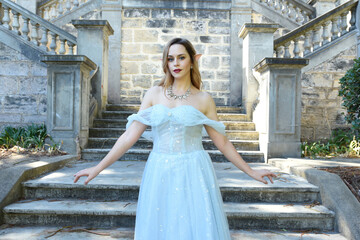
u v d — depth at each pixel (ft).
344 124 20.88
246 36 20.02
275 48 21.18
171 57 5.30
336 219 8.96
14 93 19.54
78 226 8.89
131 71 25.18
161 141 5.22
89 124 17.72
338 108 20.94
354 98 16.57
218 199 5.13
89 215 8.96
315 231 8.94
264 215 8.96
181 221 4.66
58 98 15.12
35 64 19.57
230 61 25.52
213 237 4.56
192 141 5.25
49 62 15.02
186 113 5.02
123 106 20.88
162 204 4.83
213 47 25.57
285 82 15.29
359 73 16.35
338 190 9.62
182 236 4.58
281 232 8.80
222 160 15.53
